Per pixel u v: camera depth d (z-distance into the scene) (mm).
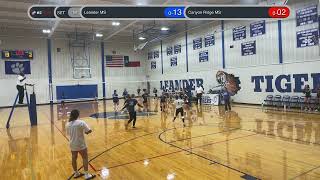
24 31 22375
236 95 17047
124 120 12125
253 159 5523
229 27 17344
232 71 17266
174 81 23797
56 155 6602
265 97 15062
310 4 12469
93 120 12359
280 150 6137
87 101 24953
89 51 25562
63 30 22750
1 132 10172
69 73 24578
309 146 6414
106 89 26375
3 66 21688
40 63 23234
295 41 13258
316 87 12430
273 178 4441
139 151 6605
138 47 25797
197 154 6098
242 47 16422
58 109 18516
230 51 17359
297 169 4824
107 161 5855
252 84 15859
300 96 13125
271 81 14648
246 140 7266
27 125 11805
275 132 8188
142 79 28359
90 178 4805
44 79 23406
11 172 5387
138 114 13891
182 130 9148
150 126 10250
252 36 15695
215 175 4695
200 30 20109
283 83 13977
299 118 10641
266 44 14844
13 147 7660
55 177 4977
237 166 5125
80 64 25078
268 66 14773
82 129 4789
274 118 10930
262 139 7316
